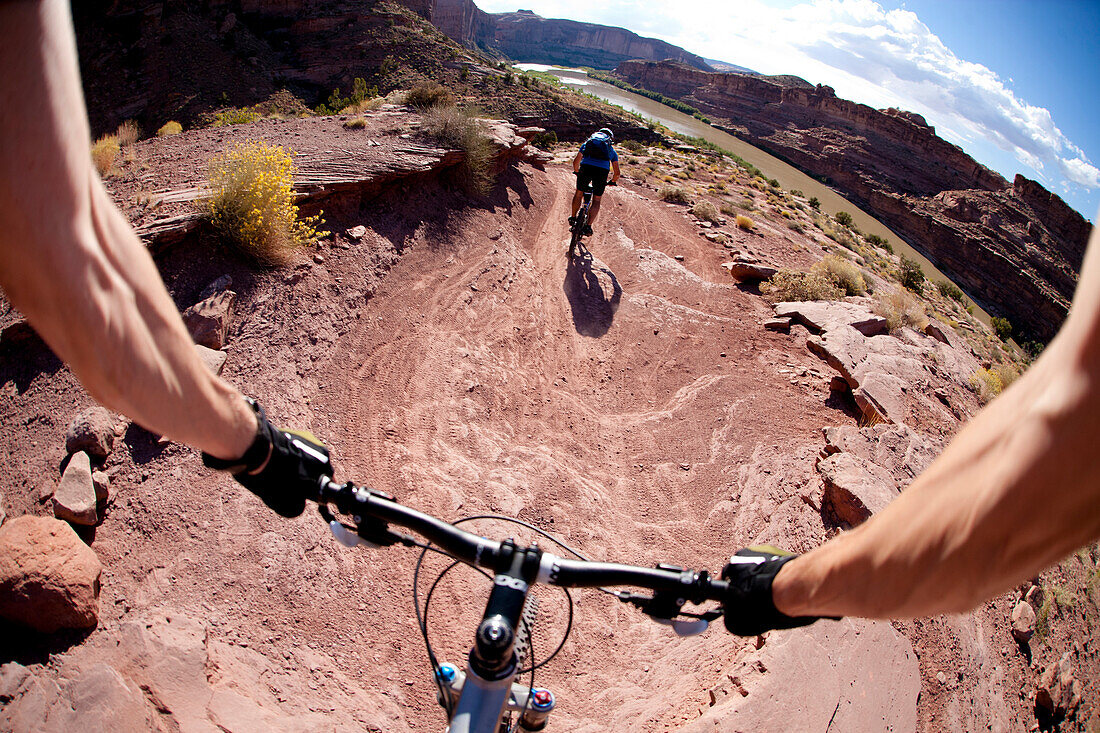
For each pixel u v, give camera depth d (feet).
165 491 14.99
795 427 25.94
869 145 484.33
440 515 17.79
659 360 29.30
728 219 63.72
